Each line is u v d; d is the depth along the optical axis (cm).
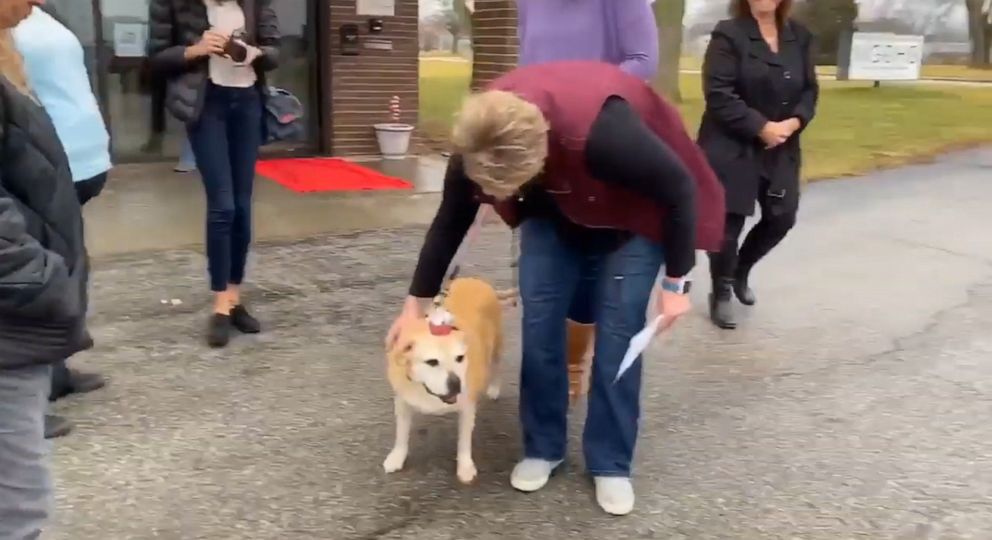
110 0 833
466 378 291
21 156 175
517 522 280
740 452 330
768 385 394
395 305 484
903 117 1330
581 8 312
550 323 287
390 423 347
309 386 378
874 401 378
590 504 292
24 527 194
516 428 346
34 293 173
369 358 411
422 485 301
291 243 601
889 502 297
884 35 1550
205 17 397
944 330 470
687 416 361
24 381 185
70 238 188
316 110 931
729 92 431
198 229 625
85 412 346
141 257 555
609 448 290
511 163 217
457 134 223
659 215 262
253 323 438
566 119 239
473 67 961
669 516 286
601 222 261
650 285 277
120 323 442
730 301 471
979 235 693
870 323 480
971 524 285
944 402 379
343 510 284
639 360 286
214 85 397
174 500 287
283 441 329
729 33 434
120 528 270
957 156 1096
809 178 939
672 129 262
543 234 278
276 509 283
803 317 489
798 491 303
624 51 312
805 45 446
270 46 419
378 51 938
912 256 625
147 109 866
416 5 950
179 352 409
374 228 648
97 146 334
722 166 442
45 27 319
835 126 1253
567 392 302
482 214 317
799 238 675
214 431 335
